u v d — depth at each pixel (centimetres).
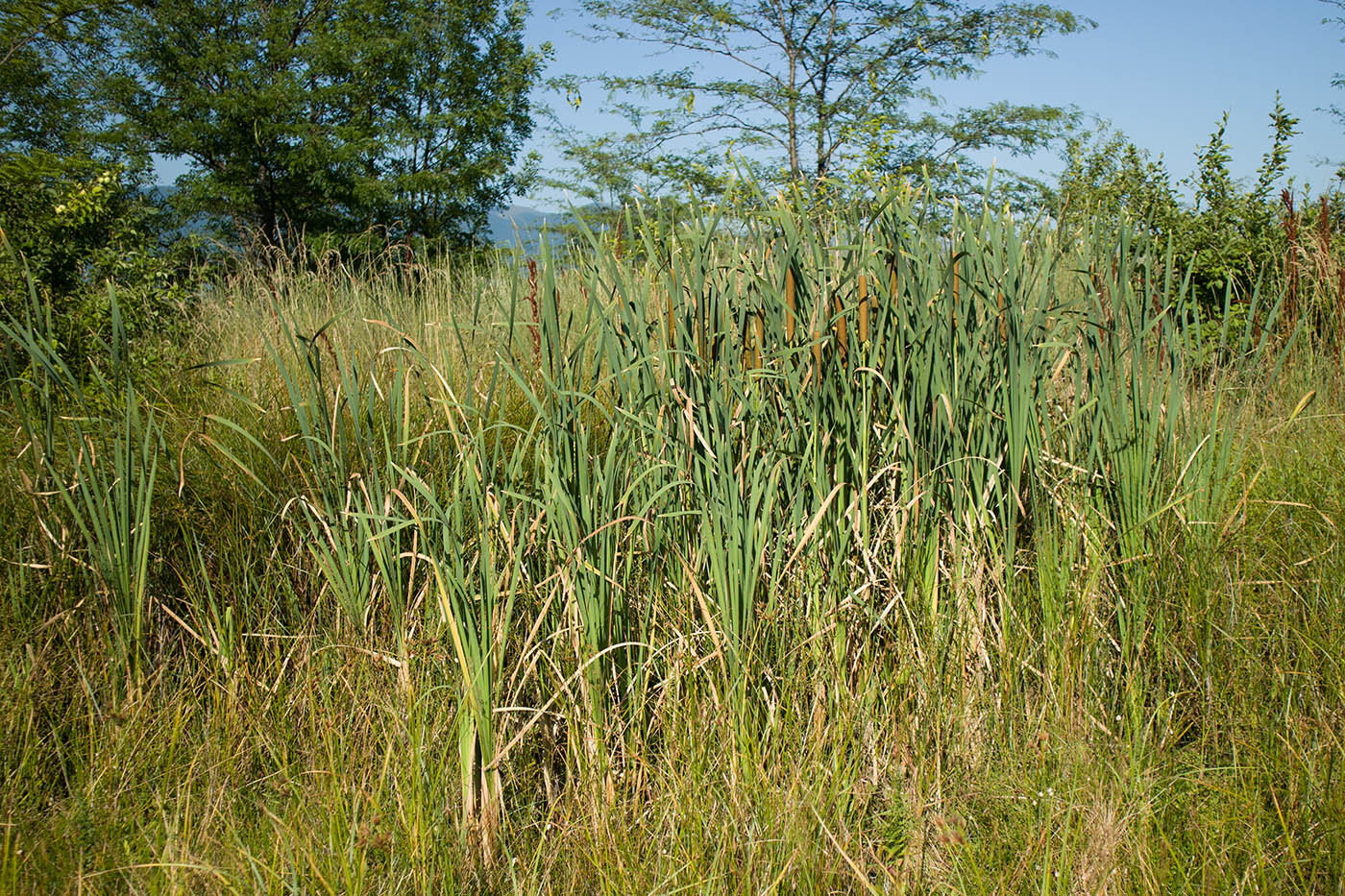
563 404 234
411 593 260
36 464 278
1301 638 256
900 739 237
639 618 247
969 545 265
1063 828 204
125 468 245
